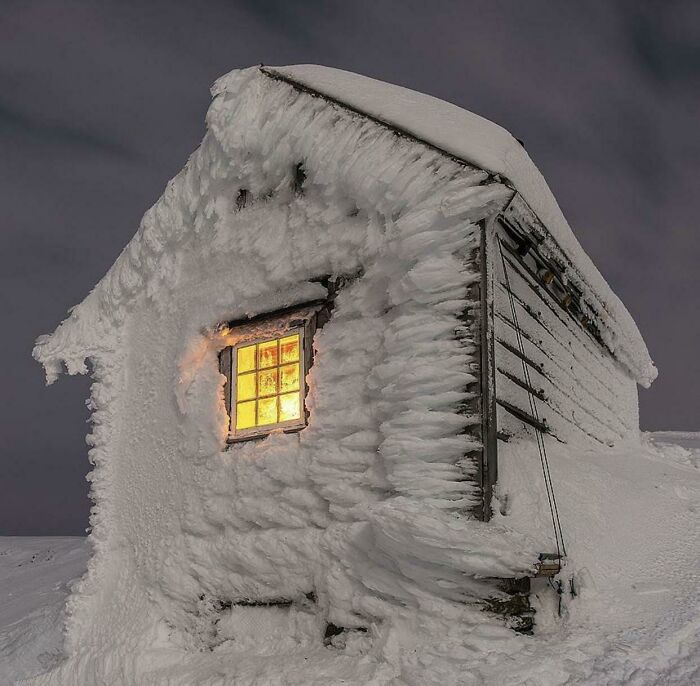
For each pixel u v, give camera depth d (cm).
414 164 443
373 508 371
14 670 603
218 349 571
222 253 584
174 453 571
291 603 469
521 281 541
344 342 473
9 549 1606
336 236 498
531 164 529
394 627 382
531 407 523
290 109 542
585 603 381
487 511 386
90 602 579
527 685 302
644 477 609
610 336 761
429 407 408
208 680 426
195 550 520
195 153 622
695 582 404
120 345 660
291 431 500
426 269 421
